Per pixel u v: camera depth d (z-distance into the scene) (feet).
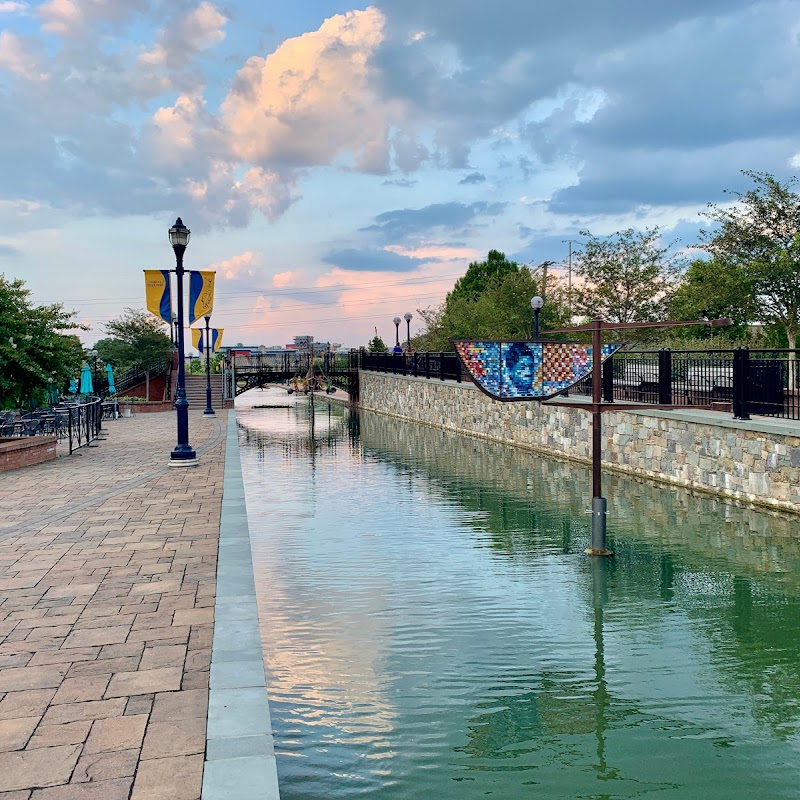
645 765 17.48
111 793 11.03
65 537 28.53
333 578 33.04
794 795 16.20
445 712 20.13
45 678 15.31
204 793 10.86
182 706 13.96
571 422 71.77
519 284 124.57
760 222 76.28
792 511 42.80
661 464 56.39
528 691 21.43
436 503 51.11
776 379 45.75
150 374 156.76
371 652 24.43
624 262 104.73
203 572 23.40
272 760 11.80
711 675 22.52
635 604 29.09
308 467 71.31
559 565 34.78
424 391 123.13
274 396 255.29
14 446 48.55
